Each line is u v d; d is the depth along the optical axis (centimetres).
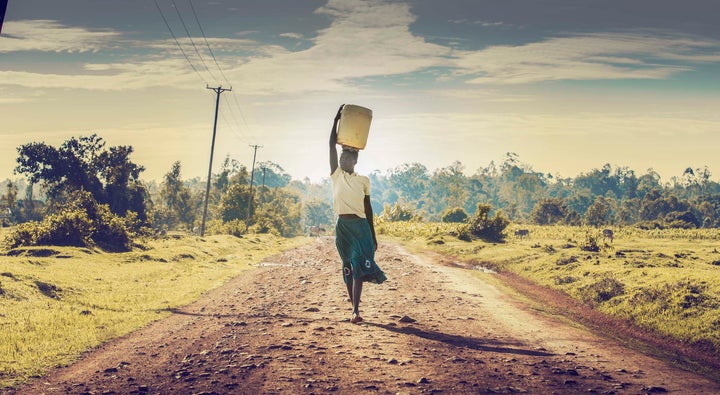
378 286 1334
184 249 2678
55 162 7638
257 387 483
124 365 583
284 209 12938
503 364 568
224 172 13500
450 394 461
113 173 7938
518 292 1378
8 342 718
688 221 12400
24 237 2739
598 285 1244
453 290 1320
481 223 4256
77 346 696
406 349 624
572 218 12731
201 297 1216
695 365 698
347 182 740
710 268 1906
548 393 468
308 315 881
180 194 11762
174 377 526
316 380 502
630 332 937
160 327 834
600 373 551
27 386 517
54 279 1359
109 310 1031
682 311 967
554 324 909
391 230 6391
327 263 2162
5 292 1086
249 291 1284
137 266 2050
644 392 484
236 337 712
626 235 6359
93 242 2911
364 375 518
